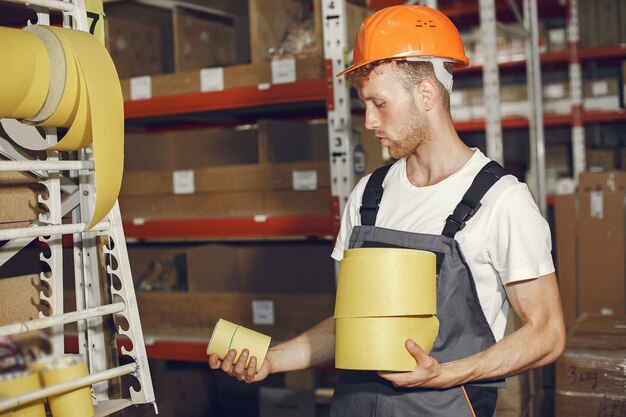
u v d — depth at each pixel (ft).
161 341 10.13
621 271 12.23
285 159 10.88
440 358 4.72
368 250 4.37
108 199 4.24
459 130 18.28
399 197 5.25
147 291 10.89
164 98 10.71
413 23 4.93
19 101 4.02
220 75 10.35
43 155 5.01
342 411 5.11
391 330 4.28
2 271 6.40
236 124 13.37
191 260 10.71
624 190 12.64
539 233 4.73
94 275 5.59
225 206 10.55
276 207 10.25
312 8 11.34
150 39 12.64
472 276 4.81
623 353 7.86
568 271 12.51
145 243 12.66
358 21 10.12
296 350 5.49
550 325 4.69
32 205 4.89
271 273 11.12
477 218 4.81
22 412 4.12
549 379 10.71
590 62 18.52
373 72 4.96
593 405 7.84
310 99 9.65
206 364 12.09
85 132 4.32
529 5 14.56
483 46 12.55
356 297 4.32
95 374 4.49
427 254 4.39
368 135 9.99
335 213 9.00
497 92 12.44
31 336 4.30
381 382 4.92
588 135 18.86
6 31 3.96
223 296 10.31
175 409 11.16
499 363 4.58
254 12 10.27
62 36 4.12
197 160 12.39
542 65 18.43
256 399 11.69
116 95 4.24
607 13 17.11
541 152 14.70
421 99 4.96
